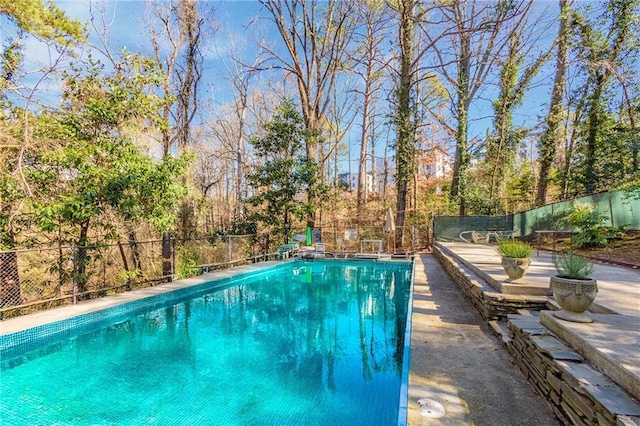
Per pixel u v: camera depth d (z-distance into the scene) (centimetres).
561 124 1395
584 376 194
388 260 1219
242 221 1282
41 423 291
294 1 1434
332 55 1511
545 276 467
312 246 1380
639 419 148
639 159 1072
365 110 2066
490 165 1581
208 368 402
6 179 559
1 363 414
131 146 707
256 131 2177
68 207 589
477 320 435
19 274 646
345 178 2642
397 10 1395
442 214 1570
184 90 1087
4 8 587
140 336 514
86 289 721
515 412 228
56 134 628
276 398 334
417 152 1592
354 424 286
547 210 1099
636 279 452
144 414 304
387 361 423
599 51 1203
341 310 662
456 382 271
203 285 789
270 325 569
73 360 426
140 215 705
